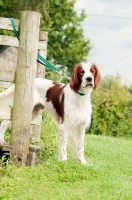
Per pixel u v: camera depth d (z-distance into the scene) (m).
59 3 33.66
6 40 7.51
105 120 16.70
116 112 16.72
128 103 17.05
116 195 5.41
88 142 10.95
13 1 24.86
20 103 6.39
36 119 7.86
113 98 16.78
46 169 6.20
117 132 16.77
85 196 5.32
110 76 17.84
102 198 5.27
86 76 6.79
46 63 7.49
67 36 34.28
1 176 5.84
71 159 7.42
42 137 8.41
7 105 7.40
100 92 16.83
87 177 6.11
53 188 5.57
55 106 7.36
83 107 7.04
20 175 5.85
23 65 6.40
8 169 5.95
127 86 18.56
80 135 7.25
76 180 5.97
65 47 34.12
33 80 6.45
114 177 6.50
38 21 6.44
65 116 7.06
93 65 7.00
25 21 6.40
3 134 7.40
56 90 7.44
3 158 6.21
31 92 6.44
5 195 5.15
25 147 6.39
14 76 6.50
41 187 5.55
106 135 16.69
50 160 6.82
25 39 6.40
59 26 33.81
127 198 5.27
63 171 6.22
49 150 7.43
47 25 29.98
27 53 6.40
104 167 7.18
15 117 6.40
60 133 7.08
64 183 5.81
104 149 9.67
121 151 9.67
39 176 5.88
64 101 7.09
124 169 7.37
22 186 5.51
